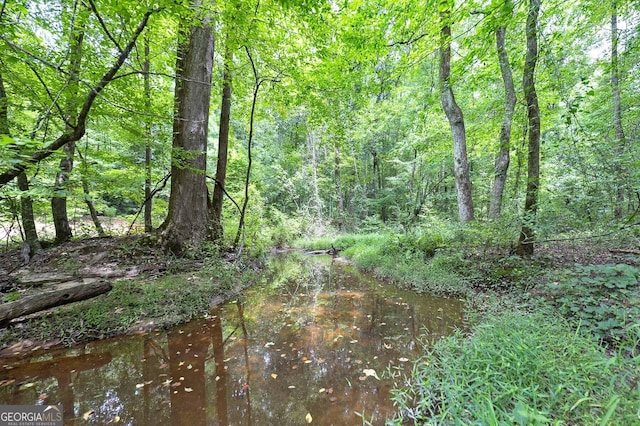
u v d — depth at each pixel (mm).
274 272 7855
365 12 5375
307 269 8367
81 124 3420
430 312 4246
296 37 6453
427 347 3047
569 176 5625
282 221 14156
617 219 4191
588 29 5695
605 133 5500
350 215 17953
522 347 2146
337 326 3936
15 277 4586
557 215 4625
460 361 2352
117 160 7113
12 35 3578
